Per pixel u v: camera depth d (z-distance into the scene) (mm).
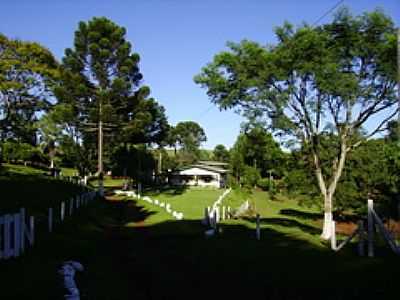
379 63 20359
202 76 22109
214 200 46812
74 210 24594
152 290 10391
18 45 42312
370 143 30734
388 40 19391
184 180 84062
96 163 64750
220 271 12273
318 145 23875
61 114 46844
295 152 31281
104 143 57875
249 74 21562
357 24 20172
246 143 51250
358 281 10375
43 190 30562
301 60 20281
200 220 27469
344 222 35469
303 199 35875
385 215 27609
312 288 10008
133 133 51438
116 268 12773
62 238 15953
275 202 52531
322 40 19984
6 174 37938
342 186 31453
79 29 47938
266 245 17188
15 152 56719
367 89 21391
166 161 101125
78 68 48656
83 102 49406
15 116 44500
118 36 48500
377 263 12602
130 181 64500
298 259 13930
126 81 48969
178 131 124750
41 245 13953
